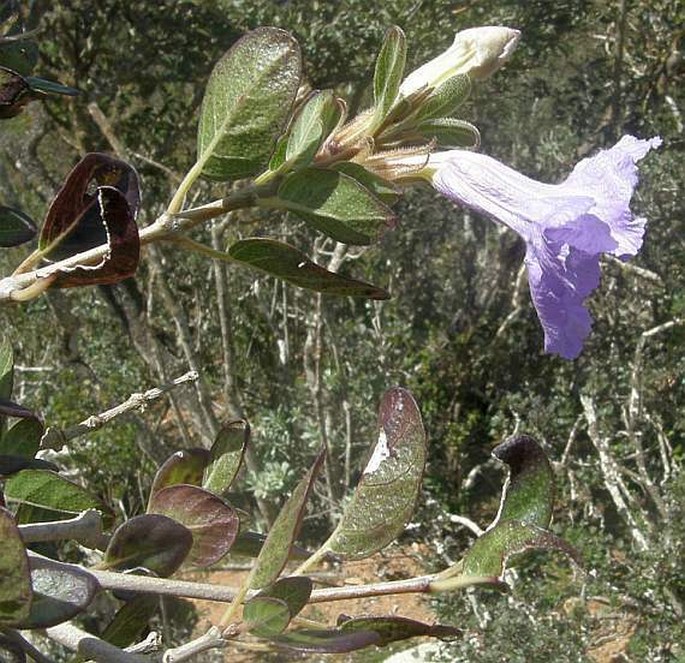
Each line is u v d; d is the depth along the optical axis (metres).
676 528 5.06
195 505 1.06
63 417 5.95
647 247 6.67
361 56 5.52
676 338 6.45
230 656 5.28
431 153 1.05
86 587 0.82
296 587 0.90
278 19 5.59
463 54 1.10
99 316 7.05
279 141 1.01
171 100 6.17
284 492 6.06
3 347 1.27
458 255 7.74
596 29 7.73
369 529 0.98
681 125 6.64
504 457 0.96
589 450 6.84
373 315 7.24
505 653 4.79
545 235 1.02
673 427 6.31
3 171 5.90
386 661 5.59
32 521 1.31
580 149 6.73
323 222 0.96
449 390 7.41
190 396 6.21
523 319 7.47
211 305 7.39
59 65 5.84
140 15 5.73
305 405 7.08
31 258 0.98
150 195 6.40
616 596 5.03
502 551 0.92
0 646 0.90
